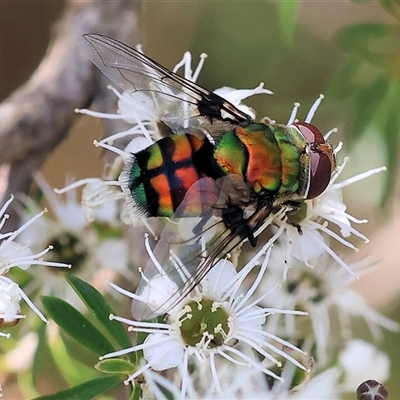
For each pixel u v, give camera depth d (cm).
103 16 12
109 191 12
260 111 14
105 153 12
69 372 12
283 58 14
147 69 12
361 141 13
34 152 12
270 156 11
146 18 14
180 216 11
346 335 12
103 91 12
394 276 14
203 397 11
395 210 14
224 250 11
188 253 11
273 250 12
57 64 12
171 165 11
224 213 11
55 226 12
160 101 12
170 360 11
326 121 14
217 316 11
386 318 13
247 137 11
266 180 11
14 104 12
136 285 12
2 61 14
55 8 14
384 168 12
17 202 12
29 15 14
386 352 13
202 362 11
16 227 12
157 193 11
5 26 14
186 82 12
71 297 12
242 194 11
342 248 13
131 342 12
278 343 12
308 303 12
